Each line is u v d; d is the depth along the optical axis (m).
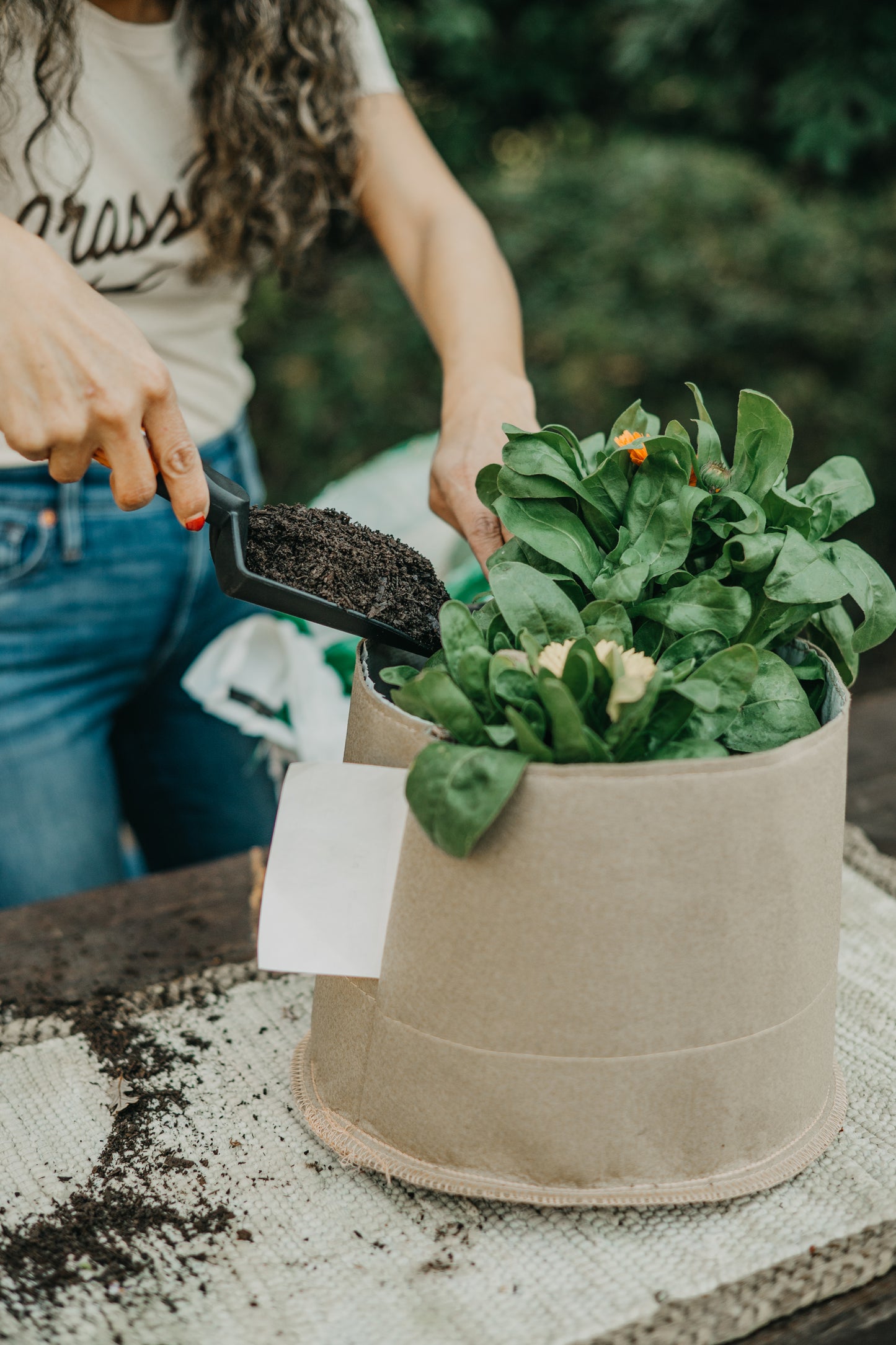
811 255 2.73
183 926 0.74
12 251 0.55
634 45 2.57
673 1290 0.44
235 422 1.07
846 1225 0.46
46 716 0.97
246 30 0.82
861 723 0.98
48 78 0.75
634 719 0.42
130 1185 0.51
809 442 2.71
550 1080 0.45
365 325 2.68
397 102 0.99
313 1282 0.45
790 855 0.44
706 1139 0.46
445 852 0.43
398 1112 0.48
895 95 2.41
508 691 0.43
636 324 2.70
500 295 0.88
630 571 0.49
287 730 1.03
